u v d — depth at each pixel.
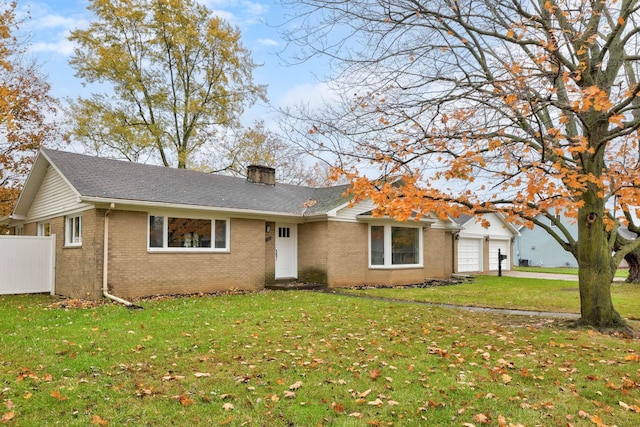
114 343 6.66
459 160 6.61
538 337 7.39
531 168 6.75
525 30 6.62
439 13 7.11
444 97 6.89
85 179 12.52
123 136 23.56
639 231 8.80
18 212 16.97
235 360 5.88
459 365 5.70
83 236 12.70
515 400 4.50
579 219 8.48
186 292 13.62
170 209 13.46
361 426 3.91
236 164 26.83
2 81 20.47
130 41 23.44
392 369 5.52
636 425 3.96
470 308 11.20
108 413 4.12
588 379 5.19
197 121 25.50
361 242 17.39
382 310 10.10
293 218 16.66
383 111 7.03
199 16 24.28
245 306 10.60
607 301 8.23
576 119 7.50
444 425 3.95
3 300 12.84
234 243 14.89
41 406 4.24
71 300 11.75
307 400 4.49
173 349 6.37
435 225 20.80
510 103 5.96
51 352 6.16
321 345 6.69
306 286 15.63
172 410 4.23
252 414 4.15
